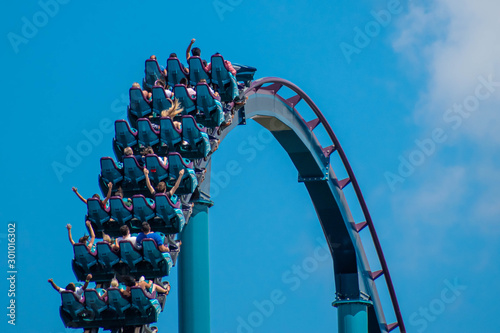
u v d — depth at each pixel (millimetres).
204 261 109125
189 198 101688
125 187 96500
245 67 119125
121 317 86000
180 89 101188
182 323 108000
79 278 90500
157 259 88125
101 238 94562
